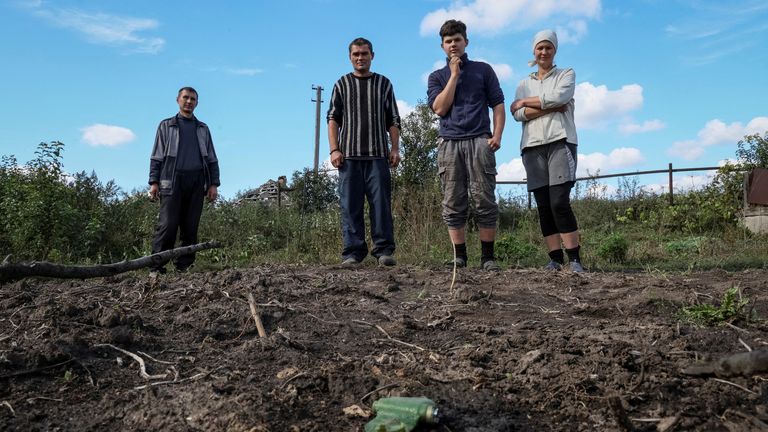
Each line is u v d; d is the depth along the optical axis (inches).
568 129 209.0
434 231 331.3
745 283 170.4
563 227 211.6
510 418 84.2
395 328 126.8
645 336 117.0
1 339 115.8
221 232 442.0
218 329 125.9
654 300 144.7
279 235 460.1
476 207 222.7
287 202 598.5
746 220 407.5
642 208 497.0
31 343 112.8
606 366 97.9
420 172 429.4
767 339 113.6
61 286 181.0
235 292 155.0
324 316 136.4
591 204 520.4
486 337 119.5
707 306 128.6
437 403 88.0
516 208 497.4
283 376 97.8
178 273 221.0
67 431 83.8
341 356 109.4
